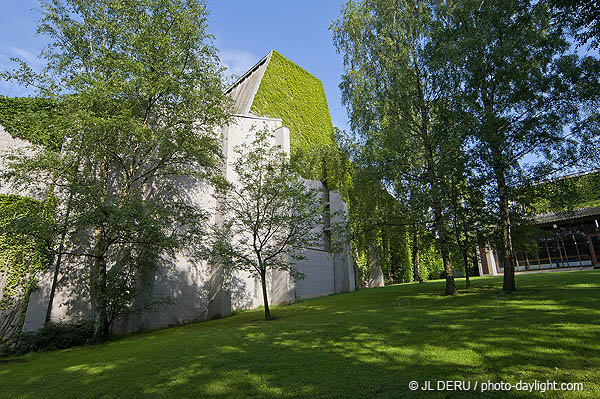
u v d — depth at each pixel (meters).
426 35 13.30
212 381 5.10
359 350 6.00
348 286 22.06
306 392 4.34
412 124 14.00
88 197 9.97
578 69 9.22
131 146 11.80
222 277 14.88
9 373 7.15
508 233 11.09
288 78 28.64
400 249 31.11
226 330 9.91
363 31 15.98
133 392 4.96
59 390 5.46
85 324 11.05
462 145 10.86
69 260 11.97
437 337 6.25
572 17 7.73
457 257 17.98
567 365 4.29
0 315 10.11
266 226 12.77
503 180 10.89
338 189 23.19
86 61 11.30
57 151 11.41
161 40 10.88
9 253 10.52
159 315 13.34
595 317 6.33
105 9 11.62
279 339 7.70
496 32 10.70
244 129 18.44
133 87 10.66
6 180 10.00
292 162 13.31
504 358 4.78
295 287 17.89
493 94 10.98
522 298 9.34
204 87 12.38
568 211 10.78
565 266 25.67
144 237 10.94
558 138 9.71
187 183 15.63
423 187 12.92
